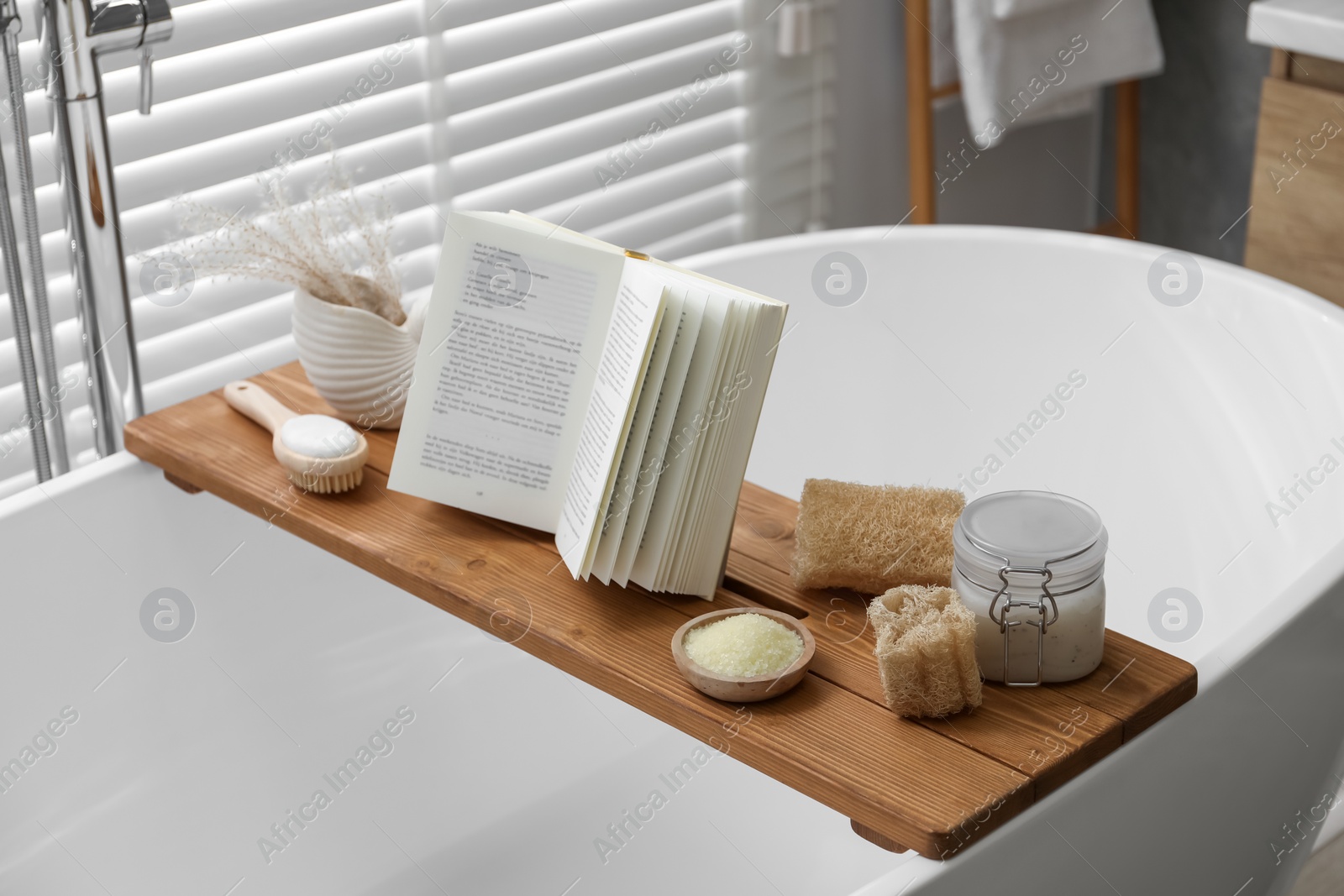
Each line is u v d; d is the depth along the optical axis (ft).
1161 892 2.99
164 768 4.15
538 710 4.71
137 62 4.68
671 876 4.32
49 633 3.92
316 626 4.45
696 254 6.72
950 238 5.33
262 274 3.77
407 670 4.59
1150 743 2.70
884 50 6.91
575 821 4.51
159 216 4.94
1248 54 7.21
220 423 4.01
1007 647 2.68
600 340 3.33
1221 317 4.80
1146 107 7.86
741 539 3.37
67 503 3.93
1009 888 2.51
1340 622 3.26
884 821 2.43
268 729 4.37
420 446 3.45
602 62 5.91
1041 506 2.79
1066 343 5.23
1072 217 8.25
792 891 4.21
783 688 2.73
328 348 3.76
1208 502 4.81
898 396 5.44
